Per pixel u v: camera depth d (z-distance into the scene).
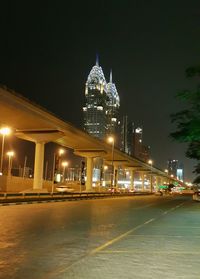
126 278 8.77
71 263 10.44
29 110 61.25
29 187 92.06
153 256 11.73
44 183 98.38
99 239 15.34
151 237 16.45
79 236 16.14
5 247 13.00
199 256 11.81
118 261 10.81
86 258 11.20
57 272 9.31
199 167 68.38
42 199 53.38
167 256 11.77
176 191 154.88
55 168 75.00
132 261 10.85
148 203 56.94
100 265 10.20
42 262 10.54
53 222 22.58
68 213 31.00
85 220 24.30
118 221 24.25
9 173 103.31
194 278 8.86
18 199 47.72
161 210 38.94
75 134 82.56
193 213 34.56
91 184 106.44
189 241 15.31
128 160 139.38
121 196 95.38
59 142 93.94
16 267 9.88
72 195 71.19
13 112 59.94
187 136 30.19
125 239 15.60
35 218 25.39
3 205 42.00
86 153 106.06
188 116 30.50
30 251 12.26
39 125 70.94
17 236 15.86
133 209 39.59
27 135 73.94
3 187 79.94
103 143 105.38
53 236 16.02
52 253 11.95
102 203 53.47
